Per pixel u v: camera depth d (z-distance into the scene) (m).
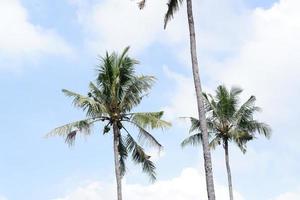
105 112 36.91
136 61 38.25
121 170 38.62
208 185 22.77
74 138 36.38
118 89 37.94
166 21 26.64
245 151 49.31
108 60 37.84
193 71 24.20
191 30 24.66
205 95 49.06
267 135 48.97
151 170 37.91
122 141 38.41
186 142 49.16
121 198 36.12
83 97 35.94
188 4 24.97
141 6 26.47
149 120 36.16
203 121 23.59
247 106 48.91
